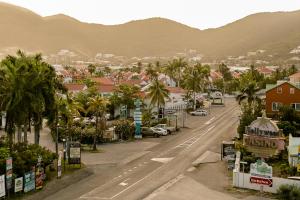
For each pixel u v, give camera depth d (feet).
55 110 188.24
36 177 151.64
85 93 364.58
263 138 171.32
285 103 282.15
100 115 257.96
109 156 213.25
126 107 335.88
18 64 171.63
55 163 186.29
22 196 144.15
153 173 180.55
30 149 168.76
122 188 158.51
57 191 153.79
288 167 177.06
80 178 171.01
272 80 471.62
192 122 341.62
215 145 244.01
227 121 346.54
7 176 140.05
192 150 229.66
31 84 170.60
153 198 147.33
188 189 158.51
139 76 638.53
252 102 317.63
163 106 362.12
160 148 236.02
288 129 240.73
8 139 183.11
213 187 161.48
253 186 158.61
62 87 200.85
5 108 167.43
